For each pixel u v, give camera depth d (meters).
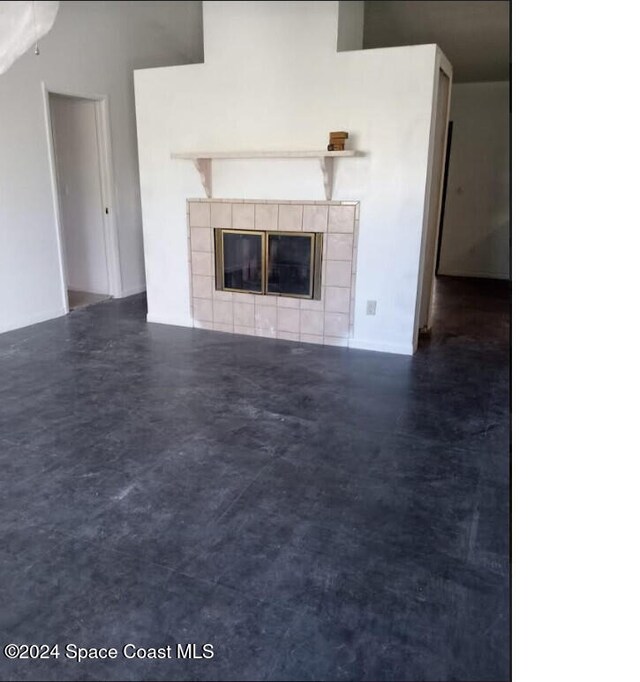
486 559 1.75
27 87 4.16
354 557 1.75
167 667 1.35
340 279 3.91
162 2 4.91
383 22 4.66
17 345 3.90
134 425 2.66
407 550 1.79
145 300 5.44
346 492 2.12
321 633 1.45
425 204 3.63
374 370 3.52
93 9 4.66
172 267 4.41
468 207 7.17
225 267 4.26
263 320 4.22
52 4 3.84
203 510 1.98
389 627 1.47
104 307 5.11
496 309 5.41
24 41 3.92
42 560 1.70
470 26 4.75
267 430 2.63
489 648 1.41
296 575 1.66
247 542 1.81
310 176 3.80
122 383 3.21
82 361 3.59
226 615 1.50
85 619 1.48
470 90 6.80
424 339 4.31
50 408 2.84
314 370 3.50
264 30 3.68
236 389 3.15
